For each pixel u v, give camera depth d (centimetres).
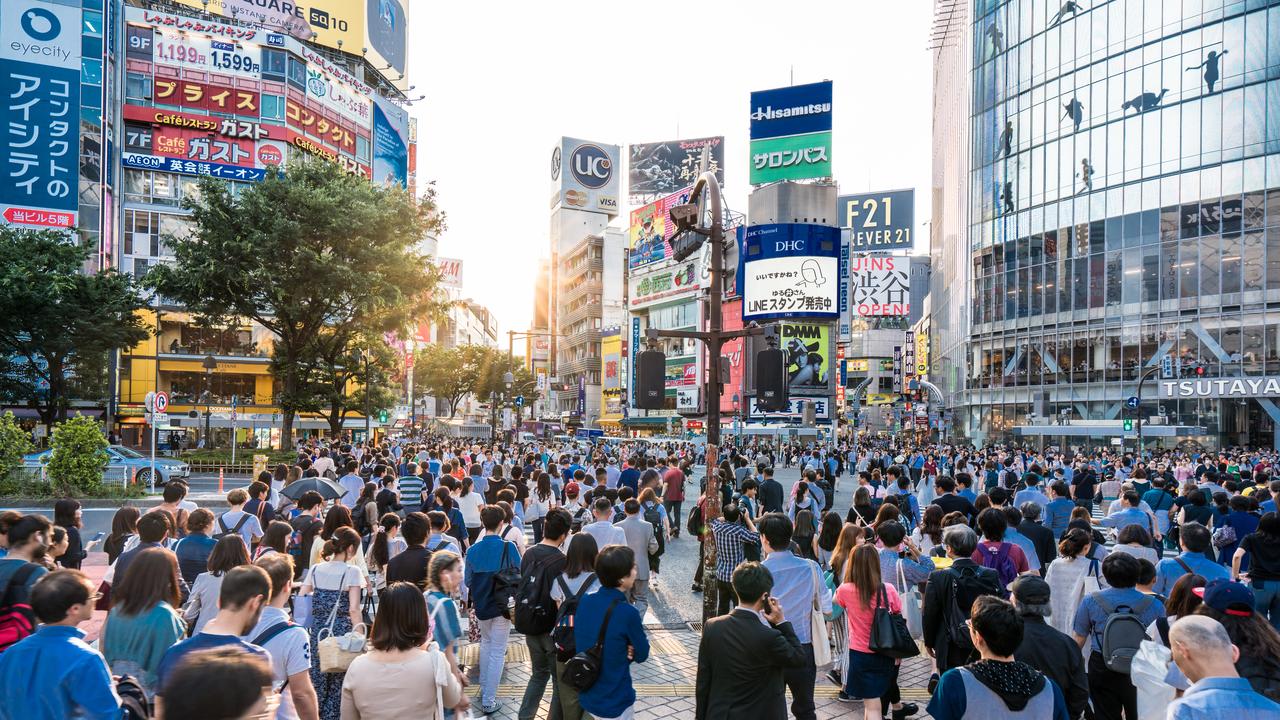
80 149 4372
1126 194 4697
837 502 2389
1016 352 5441
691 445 3966
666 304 7662
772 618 430
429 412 11975
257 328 4834
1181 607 452
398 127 6444
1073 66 5050
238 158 4956
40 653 309
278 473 1162
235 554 514
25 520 496
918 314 12519
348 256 3039
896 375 9625
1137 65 4672
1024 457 2941
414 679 376
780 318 5519
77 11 4403
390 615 381
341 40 6091
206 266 2828
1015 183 5497
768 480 1311
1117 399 4678
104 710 312
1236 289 4200
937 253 8100
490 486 1363
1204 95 4356
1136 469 1392
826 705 680
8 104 4228
